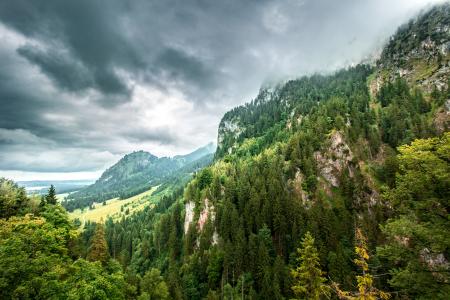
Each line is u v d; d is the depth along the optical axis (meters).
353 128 137.38
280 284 74.62
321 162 124.62
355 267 76.50
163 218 142.12
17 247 28.22
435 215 23.86
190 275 94.94
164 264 120.19
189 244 118.38
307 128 160.25
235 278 85.44
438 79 184.62
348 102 189.25
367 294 23.30
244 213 105.94
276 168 126.06
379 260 70.06
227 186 126.81
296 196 113.12
